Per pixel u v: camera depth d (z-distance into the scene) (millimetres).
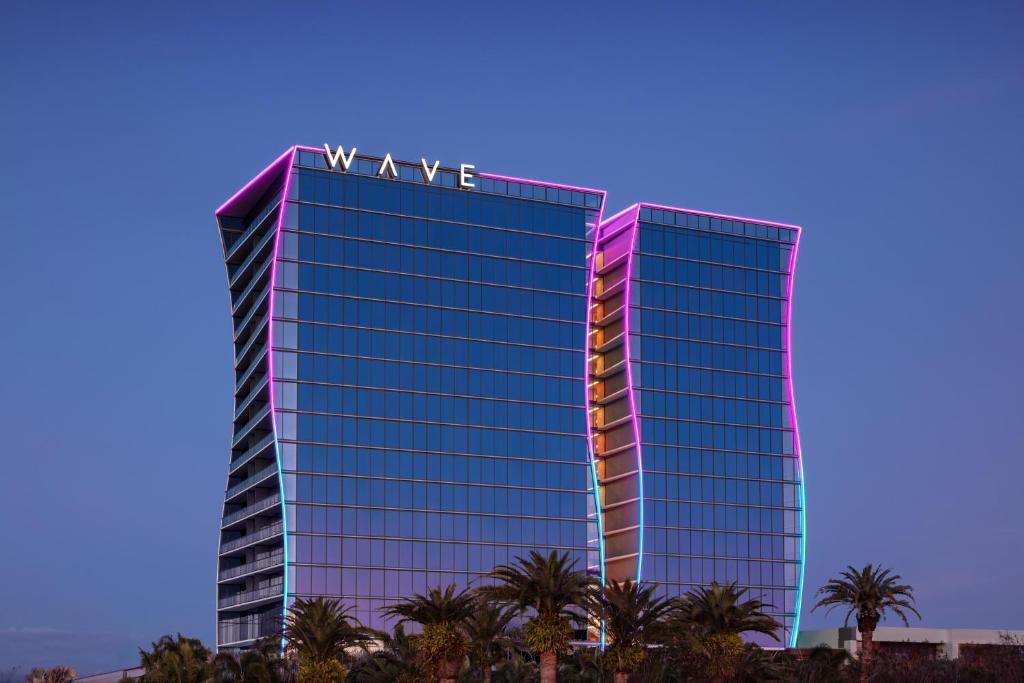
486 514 163375
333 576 154625
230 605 169750
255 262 170250
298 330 159625
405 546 158750
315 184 163625
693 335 181500
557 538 166250
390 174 167750
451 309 167250
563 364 171250
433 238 168250
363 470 158875
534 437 167875
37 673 168375
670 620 95812
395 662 105688
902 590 117375
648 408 177125
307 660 101438
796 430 183750
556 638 90750
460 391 165625
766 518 179375
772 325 186250
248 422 171125
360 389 160750
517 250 172125
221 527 174625
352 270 163375
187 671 109938
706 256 184625
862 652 115125
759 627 101188
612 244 185625
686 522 175125
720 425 180000
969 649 144125
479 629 99000
